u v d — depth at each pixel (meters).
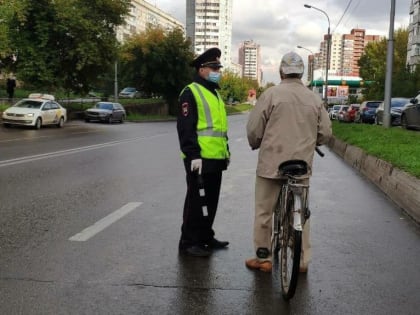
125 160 13.06
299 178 4.26
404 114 20.77
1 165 11.54
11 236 5.64
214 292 4.11
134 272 4.54
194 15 104.38
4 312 3.68
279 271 4.65
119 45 35.75
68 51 32.31
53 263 4.75
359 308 3.83
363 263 4.89
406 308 3.85
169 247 5.32
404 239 5.77
